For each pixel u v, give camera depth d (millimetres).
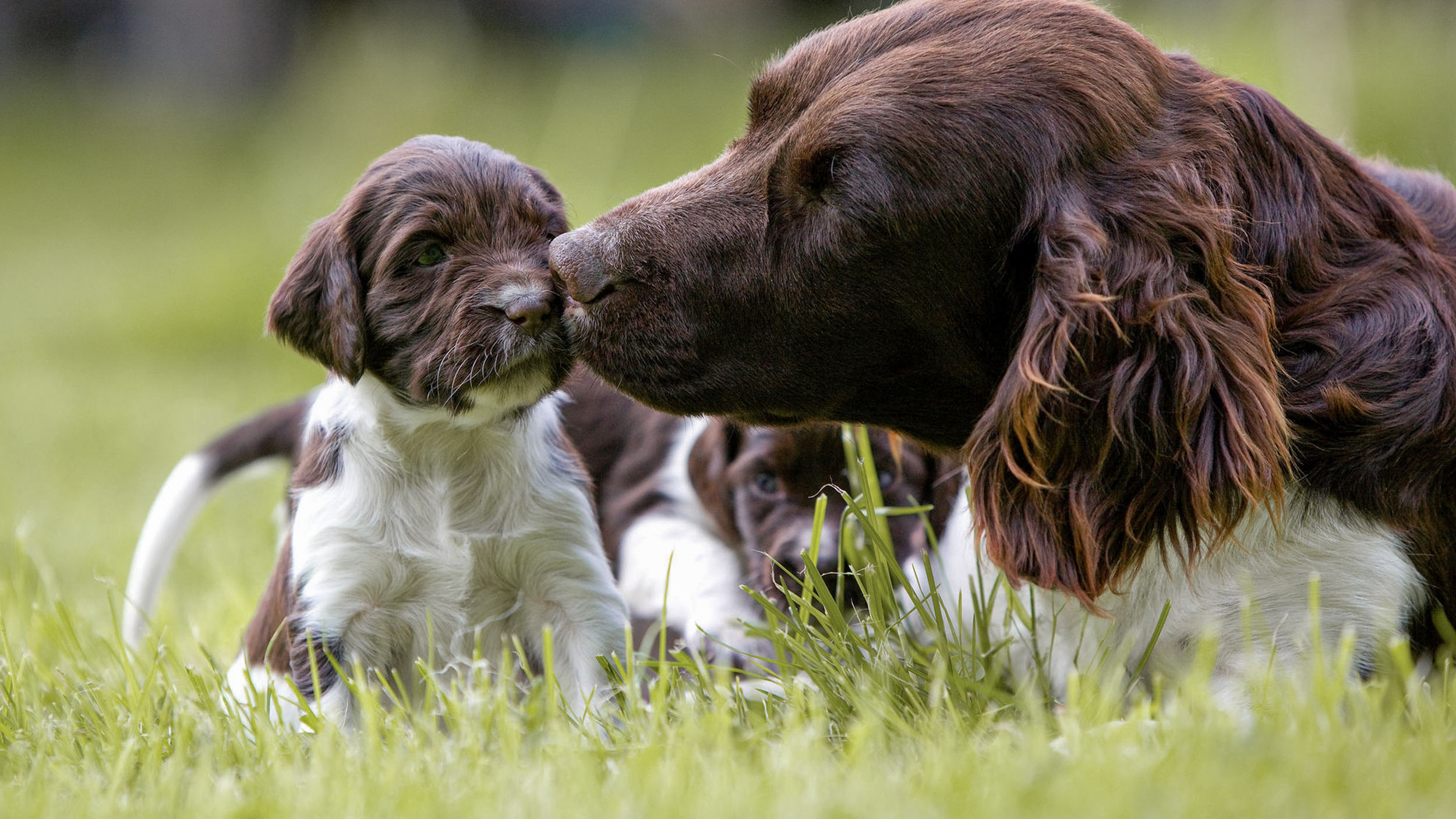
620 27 34562
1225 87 5457
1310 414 5285
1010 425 5016
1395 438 5227
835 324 5383
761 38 33000
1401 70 16484
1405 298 5395
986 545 5367
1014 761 4238
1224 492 4941
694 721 4832
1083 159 5105
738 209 5500
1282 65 15945
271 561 9453
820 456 7336
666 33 34000
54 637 6723
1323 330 5348
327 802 4316
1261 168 5418
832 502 7332
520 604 6680
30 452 14734
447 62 28656
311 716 5422
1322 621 5328
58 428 15977
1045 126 5105
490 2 34625
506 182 6348
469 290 5988
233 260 23719
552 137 23250
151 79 39500
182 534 8570
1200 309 5004
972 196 5125
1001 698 5359
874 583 6059
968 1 5512
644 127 25344
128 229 30484
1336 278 5461
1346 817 3717
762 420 5824
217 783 4727
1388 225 5633
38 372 20047
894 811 3879
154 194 32625
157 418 16406
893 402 5688
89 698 5688
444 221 6176
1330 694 4527
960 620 5832
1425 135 15289
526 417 6539
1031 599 5672
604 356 5629
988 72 5195
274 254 23438
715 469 7879
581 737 5004
